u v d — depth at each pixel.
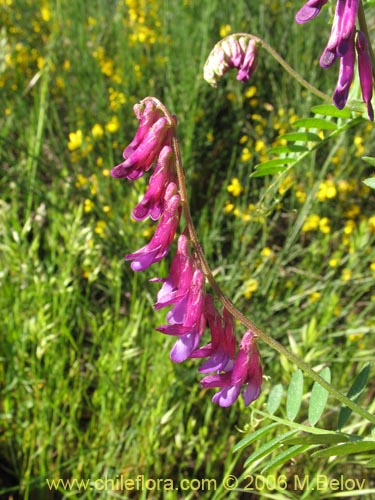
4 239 0.24
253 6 0.38
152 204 0.10
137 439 0.20
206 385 0.11
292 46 0.34
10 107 0.31
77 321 0.24
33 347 0.21
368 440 0.11
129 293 0.25
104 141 0.32
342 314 0.24
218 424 0.21
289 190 0.30
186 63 0.33
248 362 0.11
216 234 0.27
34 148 0.29
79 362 0.23
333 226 0.29
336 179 0.29
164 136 0.10
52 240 0.24
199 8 0.37
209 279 0.10
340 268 0.27
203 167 0.31
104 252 0.28
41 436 0.20
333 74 0.33
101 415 0.20
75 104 0.33
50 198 0.27
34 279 0.21
